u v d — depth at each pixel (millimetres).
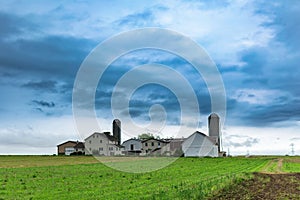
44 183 36625
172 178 41750
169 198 24875
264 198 26609
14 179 40750
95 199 25438
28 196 27375
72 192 29625
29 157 107500
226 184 34188
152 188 31625
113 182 37219
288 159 105812
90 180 39469
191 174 47594
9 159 95875
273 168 63656
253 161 89875
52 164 72375
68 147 143000
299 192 30156
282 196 27672
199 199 25328
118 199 25203
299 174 48719
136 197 26062
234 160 93188
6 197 26875
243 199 25906
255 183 36938
